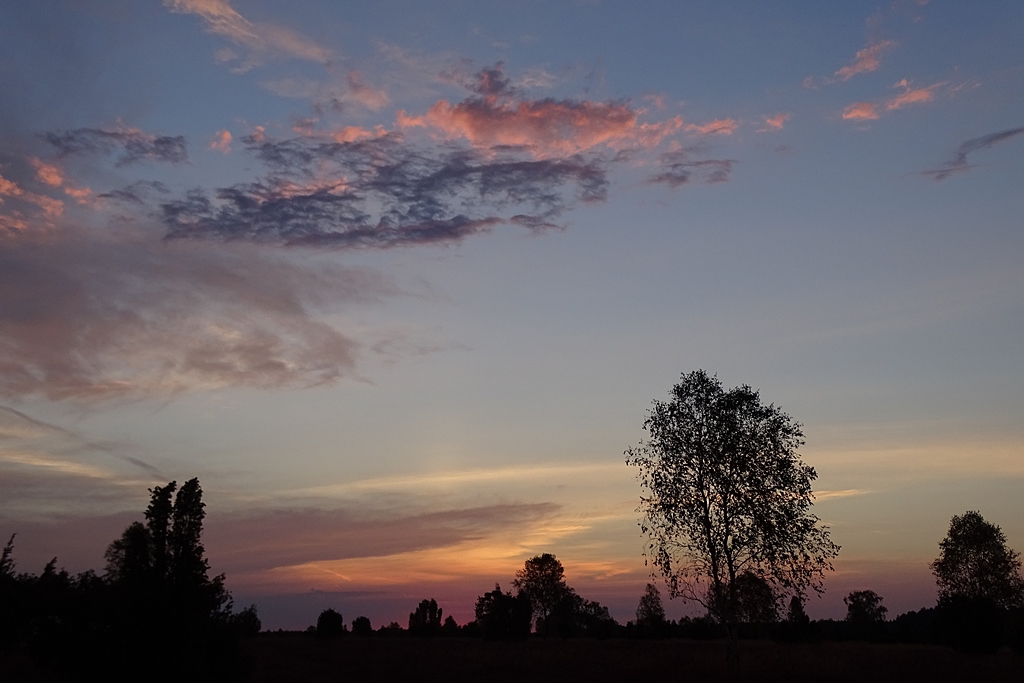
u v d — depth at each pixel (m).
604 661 61.03
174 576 27.53
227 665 28.27
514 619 101.06
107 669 25.64
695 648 84.06
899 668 53.84
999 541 89.38
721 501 46.56
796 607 95.44
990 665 56.66
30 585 28.28
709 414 47.97
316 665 56.53
